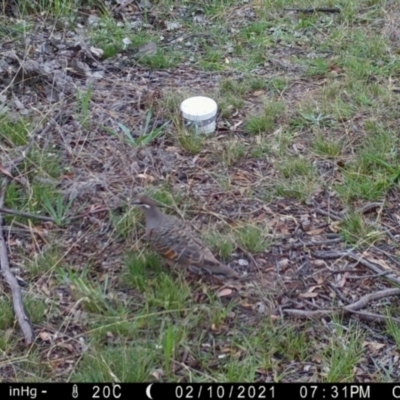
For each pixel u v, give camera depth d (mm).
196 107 4031
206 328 3287
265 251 3541
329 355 3254
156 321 3297
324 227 3652
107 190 3730
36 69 4227
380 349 3281
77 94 4168
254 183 3822
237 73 4473
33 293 3383
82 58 4465
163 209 3650
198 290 3389
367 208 3730
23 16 4727
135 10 4895
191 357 3207
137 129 4047
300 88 4375
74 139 3975
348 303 3404
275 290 3414
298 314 3342
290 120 4141
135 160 3885
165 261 3410
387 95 4273
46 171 3793
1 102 4105
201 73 4465
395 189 3822
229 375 3148
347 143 4023
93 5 4859
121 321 3268
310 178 3832
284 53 4641
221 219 3646
